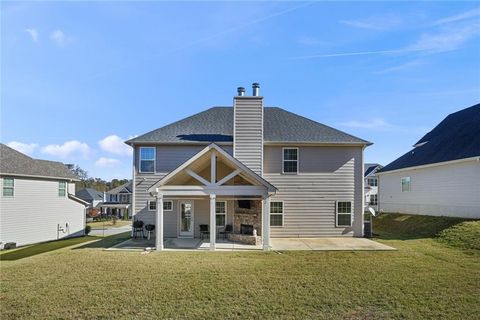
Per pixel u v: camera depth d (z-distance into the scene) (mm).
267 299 7254
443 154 21703
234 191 13664
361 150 17828
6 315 6414
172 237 17219
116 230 32531
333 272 9523
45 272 9602
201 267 10164
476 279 8766
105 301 7141
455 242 14438
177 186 13672
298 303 7020
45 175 24203
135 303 7027
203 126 19078
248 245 14562
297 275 9180
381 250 13141
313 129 18891
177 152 17531
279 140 17453
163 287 8086
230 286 8156
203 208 17422
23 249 17703
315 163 17703
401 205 26375
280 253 12570
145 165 17531
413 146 30281
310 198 17547
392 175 27984
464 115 26625
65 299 7262
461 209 19375
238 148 16953
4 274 9406
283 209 17438
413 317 6309
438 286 8141
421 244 14711
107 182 86375
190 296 7449
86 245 15930
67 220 26469
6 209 21484
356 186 17672
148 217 17391
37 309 6699
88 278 8906
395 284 8305
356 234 17453
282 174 17609
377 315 6406
